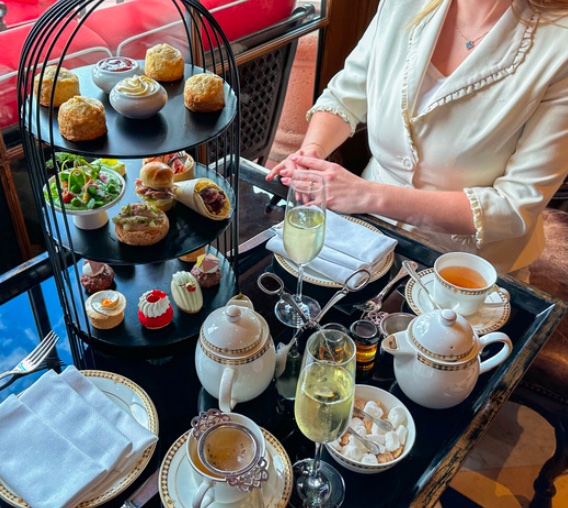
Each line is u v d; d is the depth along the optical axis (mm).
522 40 1116
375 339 869
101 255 823
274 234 1132
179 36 1531
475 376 807
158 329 890
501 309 989
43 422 722
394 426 782
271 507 674
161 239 851
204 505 649
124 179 963
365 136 1776
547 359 1230
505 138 1176
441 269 987
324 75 2146
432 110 1204
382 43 1301
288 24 1847
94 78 849
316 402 640
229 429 674
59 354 877
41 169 861
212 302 939
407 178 1321
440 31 1218
